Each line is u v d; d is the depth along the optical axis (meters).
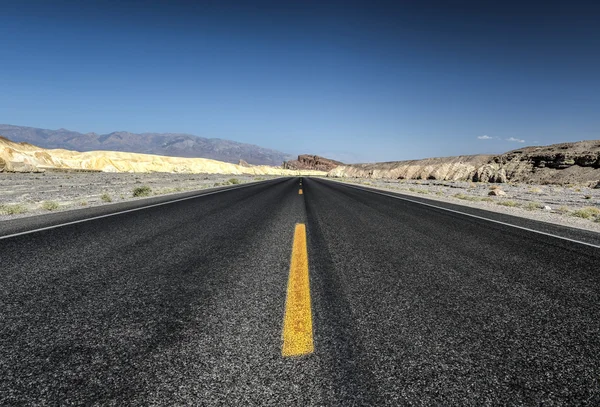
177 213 8.70
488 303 2.79
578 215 10.50
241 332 2.18
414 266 3.92
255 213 8.99
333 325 2.31
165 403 1.50
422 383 1.67
